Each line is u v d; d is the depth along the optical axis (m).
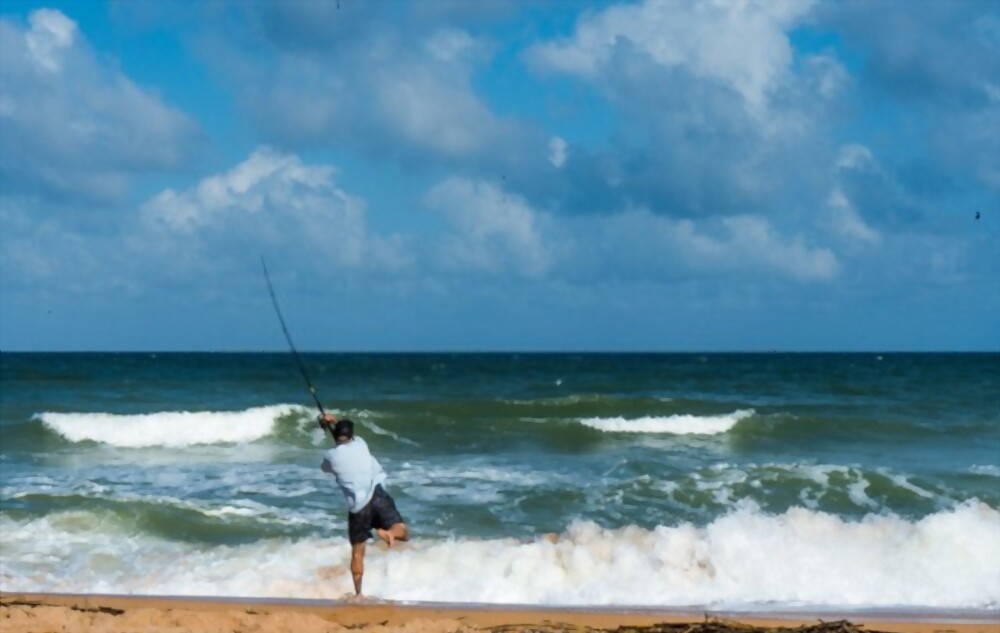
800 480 14.90
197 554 11.33
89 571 10.72
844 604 9.54
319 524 12.67
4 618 7.04
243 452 18.41
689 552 11.03
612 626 7.73
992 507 13.88
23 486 15.12
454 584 10.30
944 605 9.80
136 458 17.89
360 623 7.53
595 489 14.59
